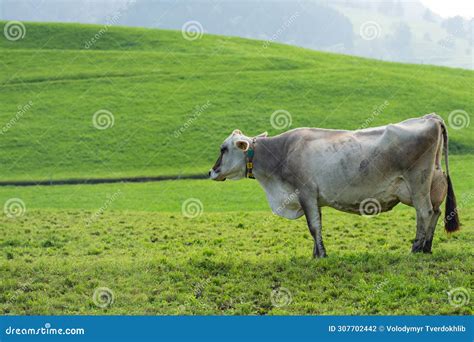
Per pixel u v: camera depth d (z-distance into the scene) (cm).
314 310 1423
